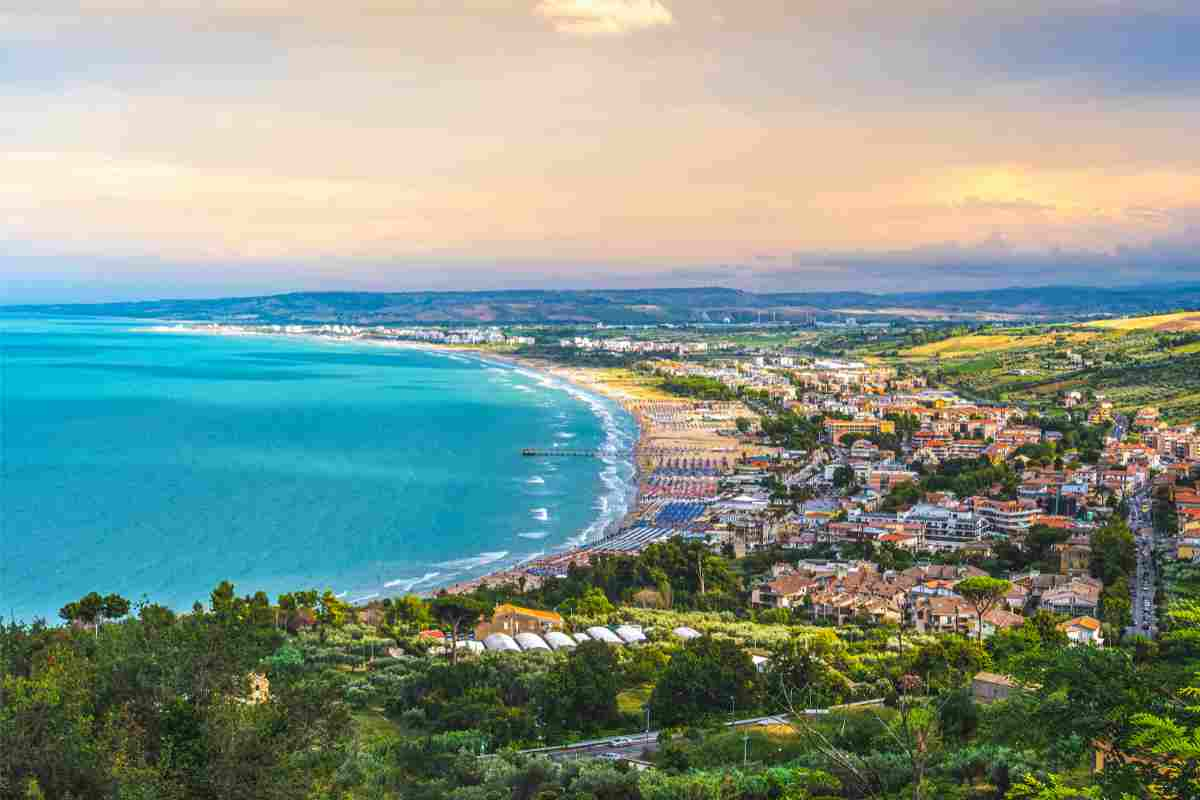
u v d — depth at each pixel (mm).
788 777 78938
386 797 72125
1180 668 41500
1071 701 42125
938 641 138125
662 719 110000
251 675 71375
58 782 50938
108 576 197500
